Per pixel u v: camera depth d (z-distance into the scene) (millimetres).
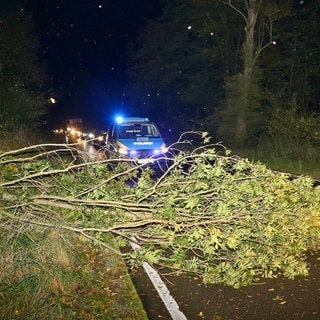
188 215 5531
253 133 25047
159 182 5723
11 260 5074
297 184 6078
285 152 19156
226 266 5465
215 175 5508
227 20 32688
